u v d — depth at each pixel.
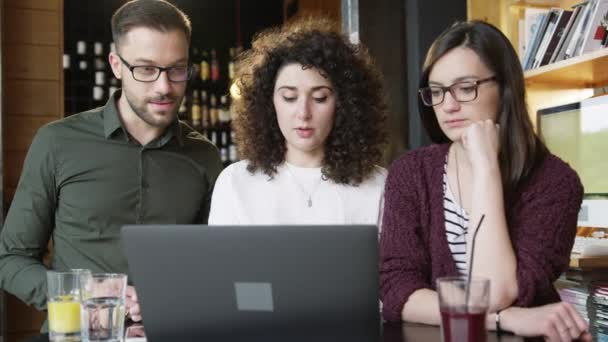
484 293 1.14
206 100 5.31
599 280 2.40
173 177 2.31
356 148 2.00
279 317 1.18
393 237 1.76
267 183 2.01
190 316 1.20
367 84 2.05
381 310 1.82
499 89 1.67
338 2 4.16
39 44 4.10
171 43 2.12
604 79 2.82
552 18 2.76
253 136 2.02
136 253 1.20
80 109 4.94
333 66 1.93
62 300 1.42
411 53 3.15
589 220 2.51
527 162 1.67
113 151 2.26
